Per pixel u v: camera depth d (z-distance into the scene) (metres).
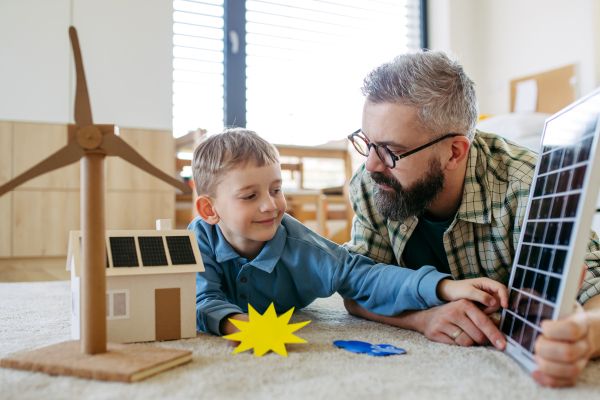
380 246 1.19
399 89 0.96
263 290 1.10
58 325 1.07
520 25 3.55
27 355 0.71
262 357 0.75
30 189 2.78
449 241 1.10
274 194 1.07
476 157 1.08
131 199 2.99
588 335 0.62
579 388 0.59
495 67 3.77
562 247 0.65
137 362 0.67
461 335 0.83
